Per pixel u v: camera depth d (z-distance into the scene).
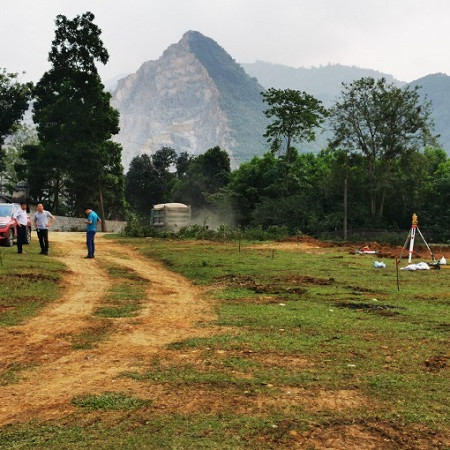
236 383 5.40
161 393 5.13
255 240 36.00
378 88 51.03
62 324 8.60
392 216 54.16
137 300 11.18
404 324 8.59
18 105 69.31
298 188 57.12
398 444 4.04
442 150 69.75
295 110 57.69
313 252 26.02
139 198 93.25
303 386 5.33
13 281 12.49
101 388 5.33
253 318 9.02
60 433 4.20
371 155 51.44
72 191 60.91
